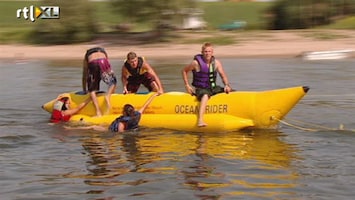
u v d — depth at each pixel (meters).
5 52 41.31
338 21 53.22
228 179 8.13
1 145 10.48
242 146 10.17
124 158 9.39
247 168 8.70
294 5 53.81
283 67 27.62
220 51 39.44
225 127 11.24
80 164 9.08
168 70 27.34
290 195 7.43
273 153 9.66
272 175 8.31
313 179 8.11
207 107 11.50
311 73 24.25
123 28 51.34
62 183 8.06
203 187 7.78
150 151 9.84
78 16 45.97
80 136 11.20
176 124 11.55
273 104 11.27
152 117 11.81
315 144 10.33
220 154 9.59
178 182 8.02
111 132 11.47
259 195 7.43
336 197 7.34
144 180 8.12
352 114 13.58
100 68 12.62
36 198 7.45
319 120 12.75
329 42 41.72
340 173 8.40
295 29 53.44
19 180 8.23
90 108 12.63
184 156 9.45
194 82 11.76
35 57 38.66
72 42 46.38
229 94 11.59
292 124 12.25
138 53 40.12
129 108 11.59
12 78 23.67
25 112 14.44
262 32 48.12
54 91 18.95
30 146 10.41
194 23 52.00
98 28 49.53
